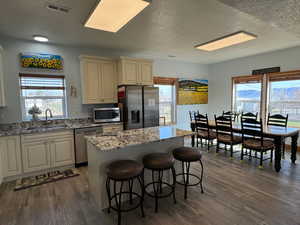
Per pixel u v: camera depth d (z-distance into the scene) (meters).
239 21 2.64
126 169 1.80
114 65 4.08
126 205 2.18
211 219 1.91
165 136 2.36
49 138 3.14
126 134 2.51
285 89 4.46
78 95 3.94
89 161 2.38
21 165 2.93
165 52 4.46
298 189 2.49
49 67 3.58
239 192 2.44
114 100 4.12
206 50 4.04
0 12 2.26
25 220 1.93
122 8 1.99
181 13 2.38
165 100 5.51
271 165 3.38
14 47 3.27
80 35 3.15
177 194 2.41
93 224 1.86
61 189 2.60
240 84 5.43
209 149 4.47
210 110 6.32
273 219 1.89
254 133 3.30
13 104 3.31
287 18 2.02
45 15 2.37
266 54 4.71
